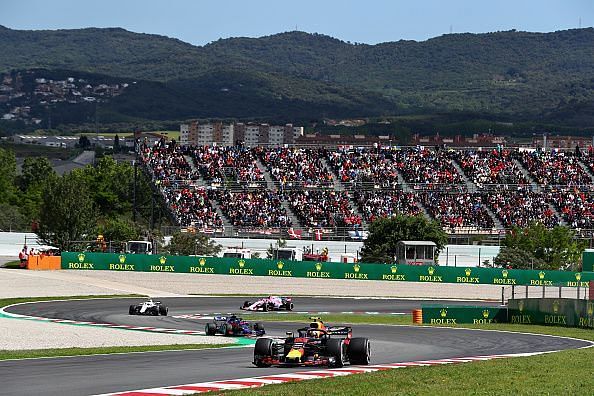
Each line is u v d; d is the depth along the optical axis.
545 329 136.38
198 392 56.09
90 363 75.19
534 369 70.25
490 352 95.25
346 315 163.75
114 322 137.50
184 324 137.75
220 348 95.31
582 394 56.38
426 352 93.81
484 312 153.38
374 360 82.88
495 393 56.12
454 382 61.22
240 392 55.41
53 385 59.44
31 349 92.81
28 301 167.50
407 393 55.47
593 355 85.25
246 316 155.12
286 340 75.88
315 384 59.72
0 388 57.81
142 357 82.00
